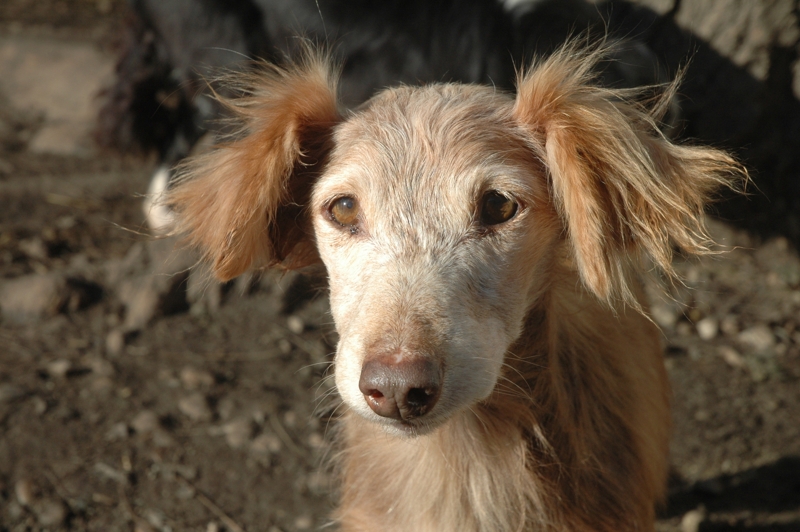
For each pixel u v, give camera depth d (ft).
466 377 2.08
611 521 2.35
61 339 3.34
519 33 3.20
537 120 2.28
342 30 3.42
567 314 2.38
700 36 3.66
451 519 2.35
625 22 3.73
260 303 3.61
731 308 3.58
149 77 4.32
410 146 2.24
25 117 5.57
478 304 2.16
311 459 2.95
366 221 2.23
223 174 2.34
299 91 2.37
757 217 3.89
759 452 2.96
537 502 2.32
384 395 2.04
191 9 3.77
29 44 5.98
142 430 3.00
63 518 2.74
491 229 2.21
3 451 2.91
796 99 3.70
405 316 2.08
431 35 3.33
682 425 3.06
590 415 2.38
